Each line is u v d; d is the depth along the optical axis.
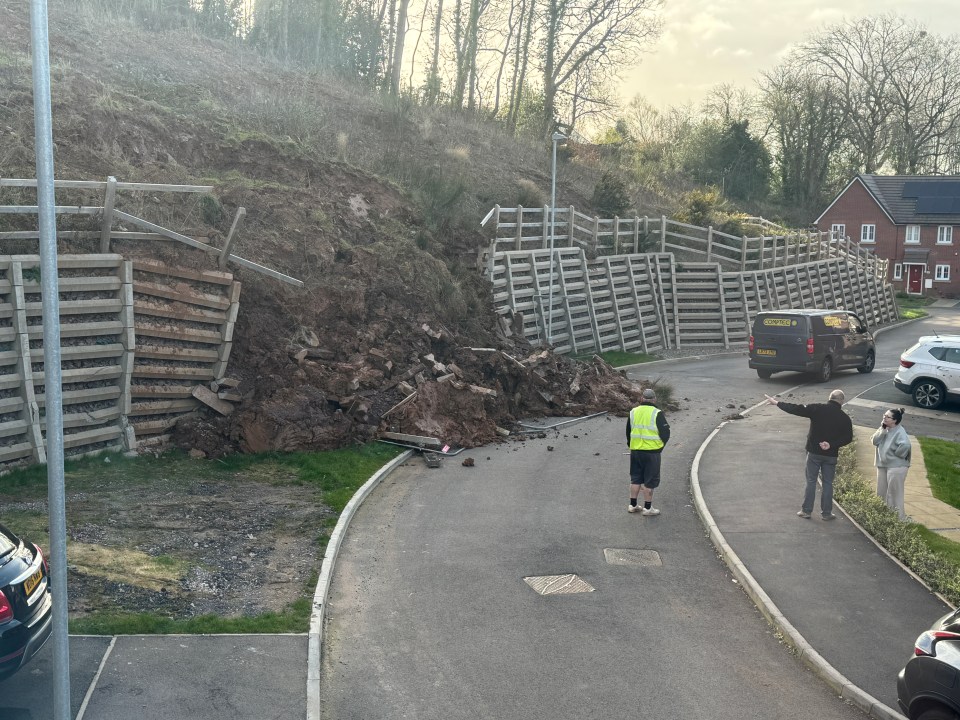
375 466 15.52
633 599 10.35
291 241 19.84
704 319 34.75
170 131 21.86
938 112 76.50
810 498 13.10
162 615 9.05
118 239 15.69
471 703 7.90
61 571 6.02
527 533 12.55
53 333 5.95
